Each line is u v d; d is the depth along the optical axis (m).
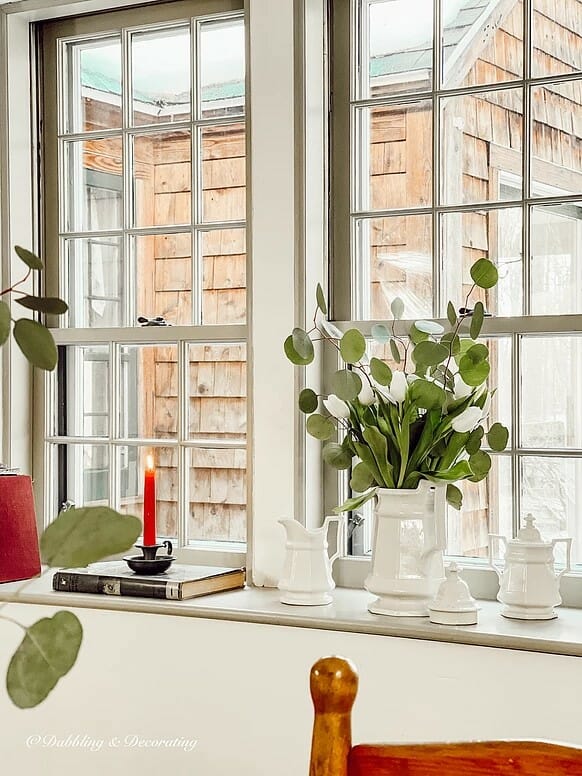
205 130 2.60
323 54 2.41
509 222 2.25
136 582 2.22
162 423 2.64
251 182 2.35
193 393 2.60
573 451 2.17
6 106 2.71
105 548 0.55
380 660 1.95
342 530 2.39
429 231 2.34
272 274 2.33
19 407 2.74
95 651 2.24
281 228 2.32
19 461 2.74
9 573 2.33
